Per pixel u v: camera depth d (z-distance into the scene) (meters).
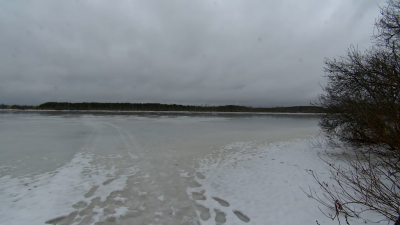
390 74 4.67
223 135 15.30
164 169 6.65
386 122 4.61
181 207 4.15
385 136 4.46
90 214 3.88
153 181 5.57
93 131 16.94
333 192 4.52
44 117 38.31
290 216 3.70
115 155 8.52
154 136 14.38
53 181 5.51
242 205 4.18
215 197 4.57
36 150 9.42
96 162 7.42
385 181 4.59
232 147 10.45
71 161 7.54
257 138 13.77
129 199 4.49
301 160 7.52
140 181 5.56
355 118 6.78
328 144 9.49
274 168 6.63
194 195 4.70
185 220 3.70
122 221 3.66
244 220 3.65
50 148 9.88
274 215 3.76
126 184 5.34
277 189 4.90
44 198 4.51
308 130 19.30
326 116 8.70
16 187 5.10
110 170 6.49
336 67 7.36
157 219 3.72
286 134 16.08
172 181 5.57
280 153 8.89
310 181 5.32
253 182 5.43
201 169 6.67
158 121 31.38
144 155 8.56
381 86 5.09
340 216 3.55
